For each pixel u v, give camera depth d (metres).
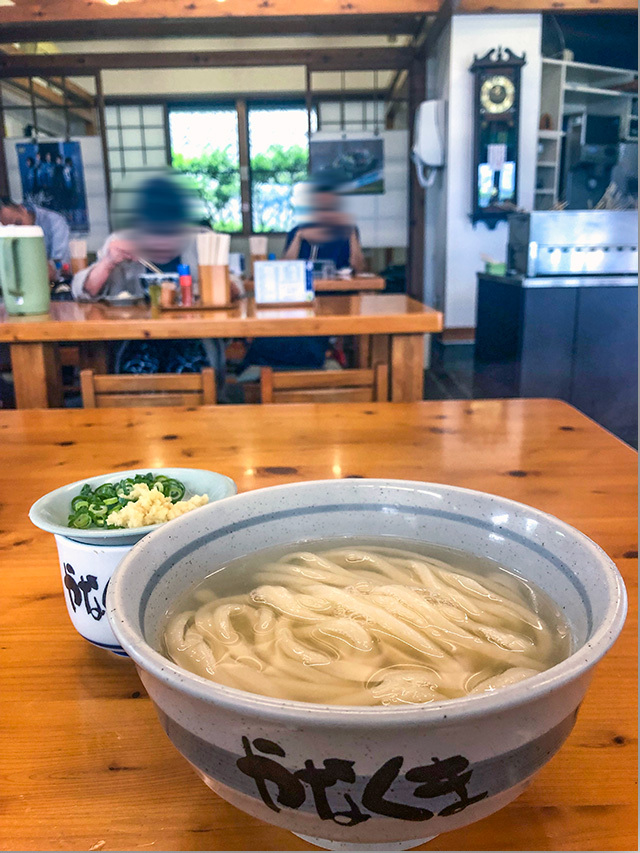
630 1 6.45
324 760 0.33
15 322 2.57
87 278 3.52
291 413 1.54
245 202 9.45
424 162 7.19
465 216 7.15
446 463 1.18
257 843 0.45
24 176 8.44
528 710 0.33
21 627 0.71
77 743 0.55
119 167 9.13
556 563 0.52
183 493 0.73
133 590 0.46
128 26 7.36
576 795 0.49
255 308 3.11
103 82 8.78
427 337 7.93
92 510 0.66
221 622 0.51
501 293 5.12
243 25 7.43
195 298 3.28
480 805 0.35
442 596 0.53
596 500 1.00
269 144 9.31
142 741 0.55
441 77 7.29
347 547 0.63
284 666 0.46
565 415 1.50
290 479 1.10
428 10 6.19
